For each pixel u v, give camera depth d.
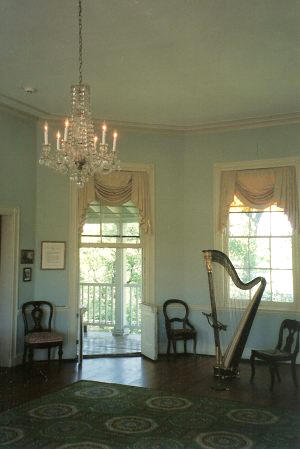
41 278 6.14
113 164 3.92
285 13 3.63
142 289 6.59
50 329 6.01
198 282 6.54
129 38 4.02
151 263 6.55
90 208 6.54
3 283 5.79
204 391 4.68
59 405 4.20
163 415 3.96
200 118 6.28
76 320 6.21
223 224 6.42
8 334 5.71
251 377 5.16
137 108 5.88
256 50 4.27
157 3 3.47
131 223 6.68
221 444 3.35
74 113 3.81
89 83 5.05
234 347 5.21
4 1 3.44
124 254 8.03
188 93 5.36
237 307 6.32
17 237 5.84
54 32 3.91
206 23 3.78
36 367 5.66
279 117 6.15
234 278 5.18
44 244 6.16
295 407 4.18
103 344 7.04
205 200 6.57
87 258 8.12
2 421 3.79
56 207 6.25
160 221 6.61
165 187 6.65
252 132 6.39
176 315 6.54
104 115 6.15
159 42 4.10
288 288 6.18
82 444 3.35
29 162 6.08
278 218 6.32
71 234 6.27
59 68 4.66
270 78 4.92
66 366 5.72
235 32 3.93
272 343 6.10
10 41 4.07
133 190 6.52
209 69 4.69
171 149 6.72
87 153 3.73
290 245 6.21
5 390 4.67
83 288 8.09
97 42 4.09
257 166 6.32
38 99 5.55
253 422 3.80
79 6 3.49
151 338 6.14
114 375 5.30
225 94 5.40
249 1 3.46
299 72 4.77
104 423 3.76
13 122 5.86
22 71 4.73
